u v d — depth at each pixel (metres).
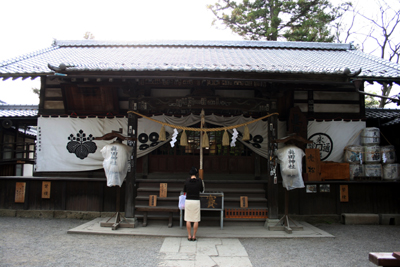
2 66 7.46
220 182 7.58
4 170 9.84
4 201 7.83
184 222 6.92
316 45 11.48
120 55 9.25
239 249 5.27
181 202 6.30
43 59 8.75
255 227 6.71
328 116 8.29
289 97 8.23
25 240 5.66
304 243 5.70
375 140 7.90
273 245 5.54
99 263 4.51
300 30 15.88
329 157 8.16
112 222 6.63
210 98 6.87
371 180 7.68
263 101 6.93
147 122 8.19
